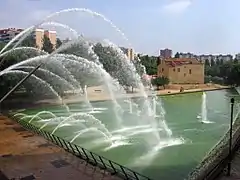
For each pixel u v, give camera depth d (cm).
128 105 7669
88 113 6372
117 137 4038
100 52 8650
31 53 6538
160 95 9762
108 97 8731
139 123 5197
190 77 14562
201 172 2141
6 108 6688
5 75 6562
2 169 2392
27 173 2302
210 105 7862
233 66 14638
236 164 2066
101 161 2536
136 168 2812
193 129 4662
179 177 2556
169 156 3170
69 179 2166
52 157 2719
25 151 2914
